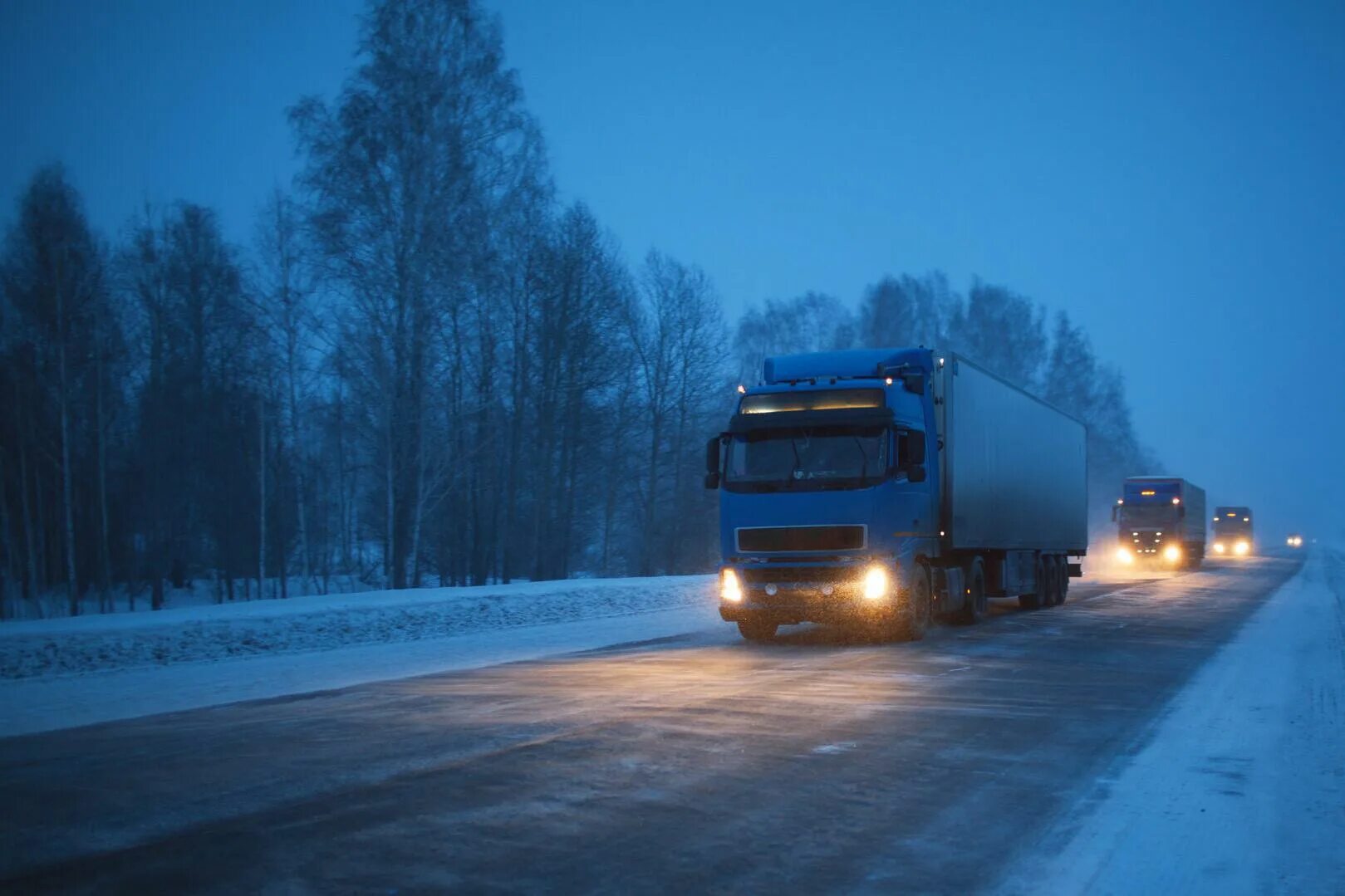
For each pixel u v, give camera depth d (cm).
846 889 495
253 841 562
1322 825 619
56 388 3997
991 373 2092
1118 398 8762
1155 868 534
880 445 1611
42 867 520
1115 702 1082
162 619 1830
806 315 6875
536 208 3862
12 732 959
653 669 1330
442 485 3850
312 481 4450
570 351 4491
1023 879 513
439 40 3553
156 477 4319
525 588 2803
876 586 1590
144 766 762
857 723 926
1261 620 2195
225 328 4438
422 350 3438
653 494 5103
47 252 3922
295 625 1894
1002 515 2152
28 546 4003
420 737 860
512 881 498
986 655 1505
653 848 554
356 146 3453
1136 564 5281
